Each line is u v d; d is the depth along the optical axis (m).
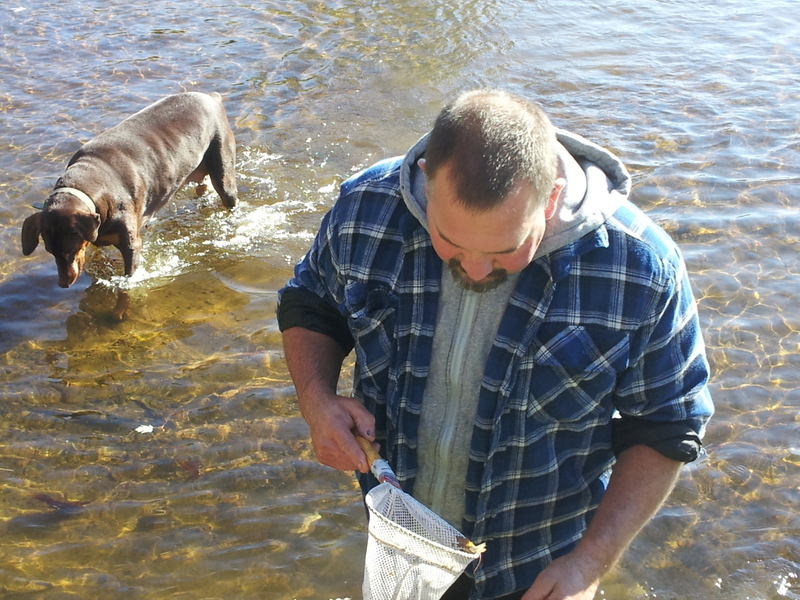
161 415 4.49
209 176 6.90
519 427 2.05
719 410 4.38
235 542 3.69
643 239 1.93
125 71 8.88
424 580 1.91
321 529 3.76
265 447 4.24
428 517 1.99
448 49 9.59
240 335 5.18
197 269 5.95
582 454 2.12
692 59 9.30
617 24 10.46
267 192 6.91
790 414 4.35
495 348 2.00
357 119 8.02
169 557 3.62
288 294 2.36
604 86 8.58
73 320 5.39
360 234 2.12
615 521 2.00
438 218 1.76
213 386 4.70
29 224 5.52
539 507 2.16
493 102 1.76
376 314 2.13
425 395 2.15
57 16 10.46
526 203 1.70
